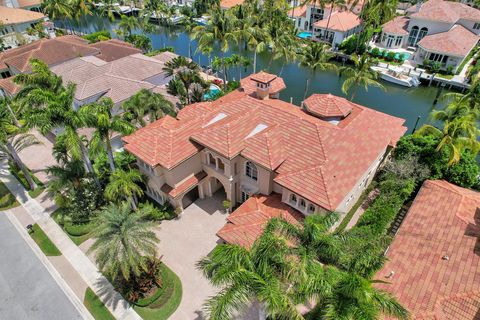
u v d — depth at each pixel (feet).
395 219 100.58
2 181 122.01
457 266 70.54
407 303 66.03
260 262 53.57
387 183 102.73
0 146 105.91
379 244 58.65
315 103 102.73
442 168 104.32
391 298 50.75
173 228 100.68
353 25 245.24
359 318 45.32
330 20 247.50
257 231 81.76
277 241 54.85
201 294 82.64
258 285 50.37
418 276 70.90
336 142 89.97
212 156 99.91
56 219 104.58
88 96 137.80
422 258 74.79
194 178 103.81
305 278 50.47
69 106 93.20
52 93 94.89
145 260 76.74
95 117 90.27
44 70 114.21
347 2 246.68
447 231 79.71
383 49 232.94
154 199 111.14
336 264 57.21
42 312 80.23
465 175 102.73
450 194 90.84
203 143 96.17
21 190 117.60
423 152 107.86
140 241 70.33
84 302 81.56
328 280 50.78
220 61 200.64
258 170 92.53
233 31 173.68
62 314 79.56
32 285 86.17
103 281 85.81
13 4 313.53
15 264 91.56
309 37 267.18
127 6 382.63
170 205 105.70
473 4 291.79
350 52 228.63
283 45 168.96
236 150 92.02
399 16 273.13
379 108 177.78
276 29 170.30
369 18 214.48
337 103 100.42
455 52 193.26
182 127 101.40
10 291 85.15
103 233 68.80
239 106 107.96
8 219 106.11
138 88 150.30
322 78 214.07
